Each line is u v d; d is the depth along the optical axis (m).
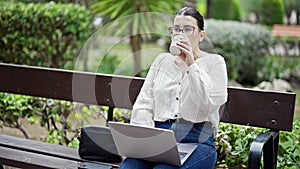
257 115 2.44
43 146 2.68
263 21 9.77
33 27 5.29
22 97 3.47
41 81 2.94
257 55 7.07
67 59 5.30
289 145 2.65
